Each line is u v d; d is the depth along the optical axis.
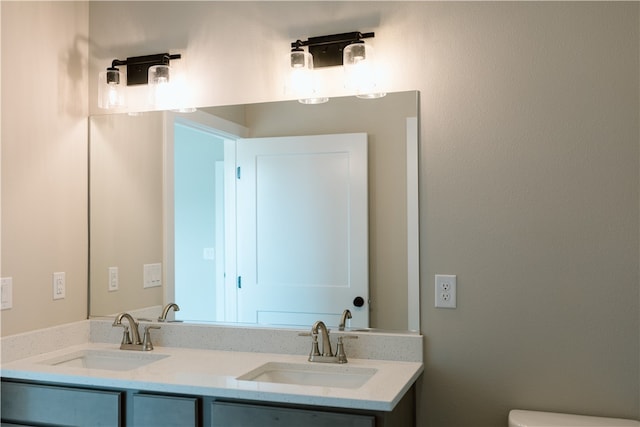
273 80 2.48
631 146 2.04
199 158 2.57
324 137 2.40
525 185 2.15
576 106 2.10
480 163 2.21
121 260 2.67
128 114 2.67
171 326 2.56
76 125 2.66
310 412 1.83
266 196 2.48
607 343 2.06
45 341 2.44
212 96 2.56
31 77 2.42
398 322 2.29
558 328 2.12
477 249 2.21
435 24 2.27
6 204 2.30
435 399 2.24
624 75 2.06
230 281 2.52
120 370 2.44
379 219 2.32
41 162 2.46
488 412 2.19
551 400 2.12
